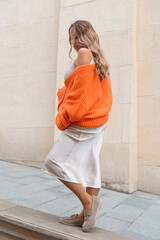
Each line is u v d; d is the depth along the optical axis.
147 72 3.69
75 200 2.75
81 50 1.62
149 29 3.70
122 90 3.60
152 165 3.58
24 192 2.90
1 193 2.76
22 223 1.81
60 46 4.29
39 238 1.77
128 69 3.58
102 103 1.75
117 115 3.61
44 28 4.83
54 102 4.62
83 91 1.59
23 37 5.05
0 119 5.16
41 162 4.64
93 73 1.62
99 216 2.40
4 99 5.16
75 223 1.81
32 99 4.86
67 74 1.78
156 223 2.33
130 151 3.48
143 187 3.62
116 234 1.78
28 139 4.82
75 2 4.15
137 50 3.77
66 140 1.73
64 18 4.27
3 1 5.30
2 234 1.94
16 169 4.32
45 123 4.68
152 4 3.70
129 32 3.63
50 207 2.45
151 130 3.62
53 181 3.60
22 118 4.93
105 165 3.65
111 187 3.58
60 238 1.66
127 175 3.46
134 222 2.31
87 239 1.62
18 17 5.13
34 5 4.97
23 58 5.02
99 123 1.72
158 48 3.63
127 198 3.19
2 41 5.27
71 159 1.71
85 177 1.74
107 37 3.79
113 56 3.71
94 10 3.95
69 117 1.64
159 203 3.07
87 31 1.70
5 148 5.05
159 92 3.59
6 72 5.19
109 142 3.65
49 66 4.73
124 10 3.70
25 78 4.97
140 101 3.72
